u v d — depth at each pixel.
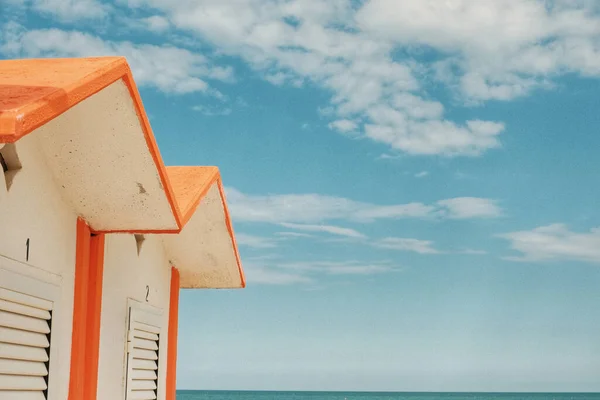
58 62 5.05
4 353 5.32
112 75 4.87
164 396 9.04
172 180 7.68
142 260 8.30
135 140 5.59
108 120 5.39
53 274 6.05
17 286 5.41
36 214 5.76
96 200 6.30
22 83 4.42
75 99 4.46
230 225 8.78
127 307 7.75
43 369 5.91
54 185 6.05
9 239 5.32
